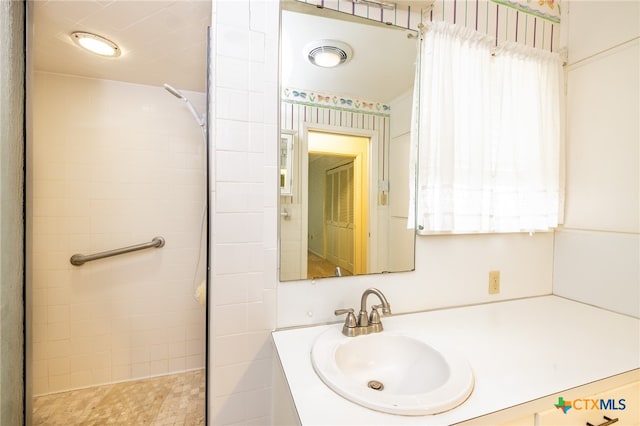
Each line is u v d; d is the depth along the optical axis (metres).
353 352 0.90
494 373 0.74
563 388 0.69
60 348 1.69
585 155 1.35
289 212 1.00
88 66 1.60
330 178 1.05
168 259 1.88
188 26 1.26
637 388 0.78
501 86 1.25
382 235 1.12
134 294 1.81
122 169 1.78
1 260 0.94
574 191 1.40
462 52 1.18
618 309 1.20
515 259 1.37
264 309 0.98
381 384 0.86
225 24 0.92
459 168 1.18
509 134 1.26
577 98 1.38
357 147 1.08
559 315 1.17
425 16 1.15
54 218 1.66
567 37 1.42
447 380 0.70
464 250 1.27
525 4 1.34
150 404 1.60
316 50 1.03
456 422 0.58
